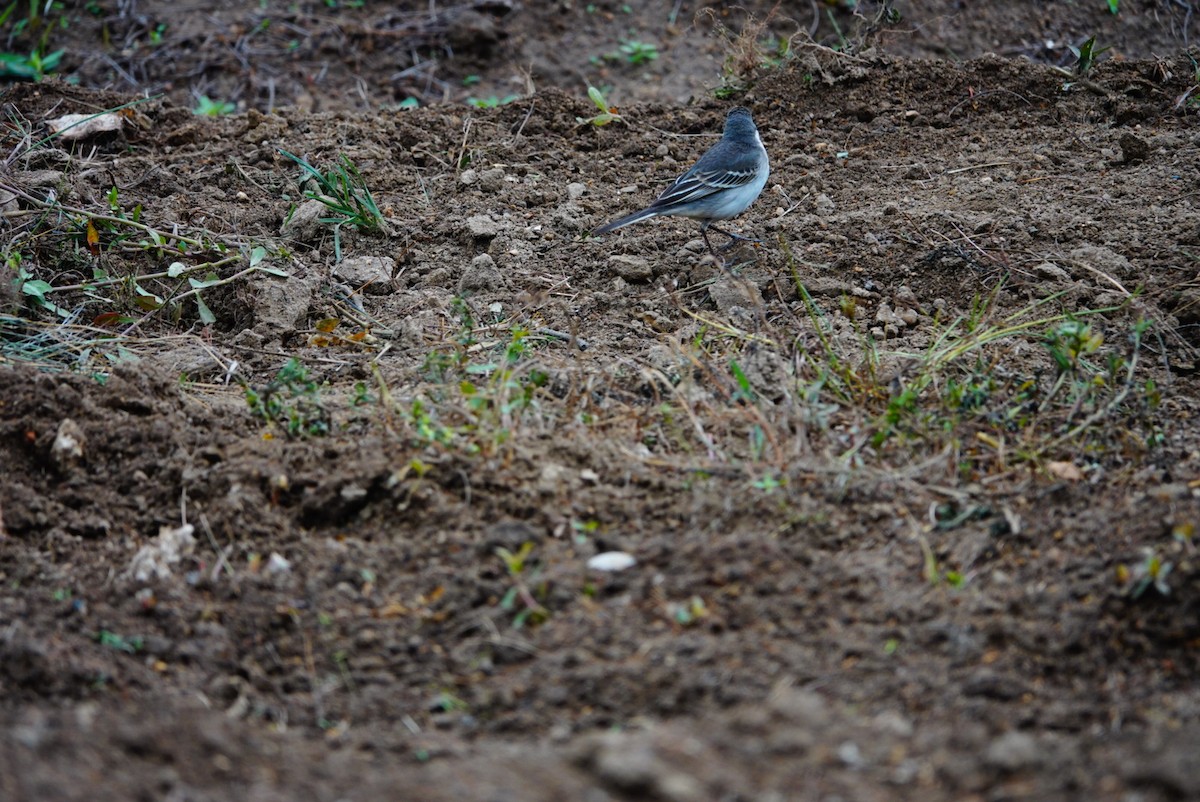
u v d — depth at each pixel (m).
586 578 8.40
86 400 10.25
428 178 15.32
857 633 7.93
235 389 11.38
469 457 9.48
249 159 15.58
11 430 9.88
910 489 9.34
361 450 9.69
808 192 14.62
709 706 7.34
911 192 14.27
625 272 13.12
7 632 7.88
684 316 12.46
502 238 13.76
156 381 10.77
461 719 7.49
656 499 9.31
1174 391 10.77
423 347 11.92
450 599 8.35
